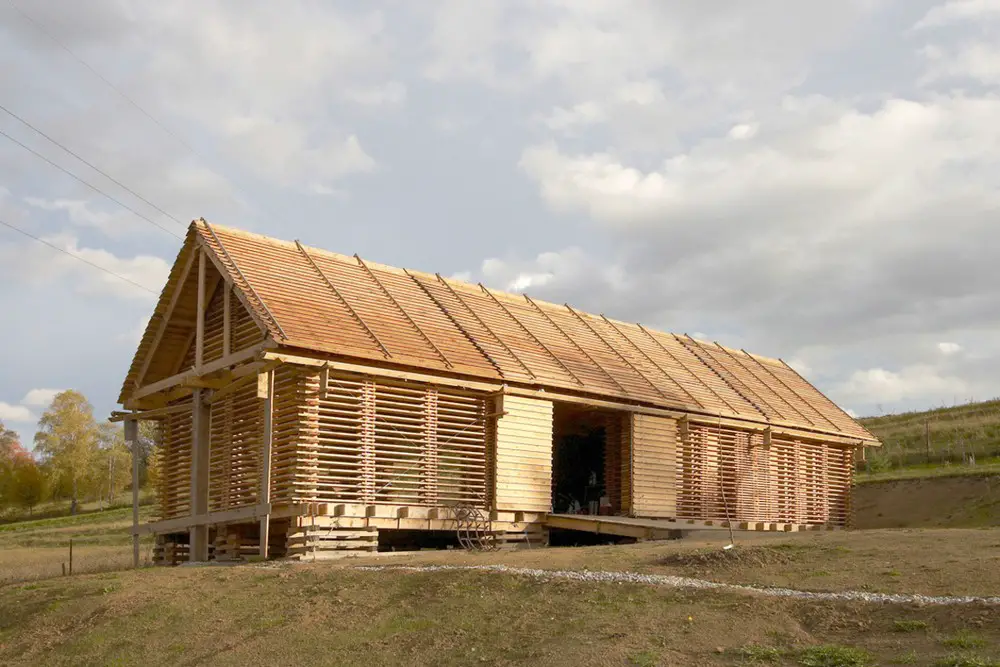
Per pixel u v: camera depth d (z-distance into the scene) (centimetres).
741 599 1084
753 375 3170
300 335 1819
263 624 1209
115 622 1297
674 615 1054
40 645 1266
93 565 2400
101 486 7356
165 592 1425
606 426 2578
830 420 3102
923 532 1486
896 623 954
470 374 2055
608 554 1488
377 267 2323
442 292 2412
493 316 2444
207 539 2028
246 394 2012
